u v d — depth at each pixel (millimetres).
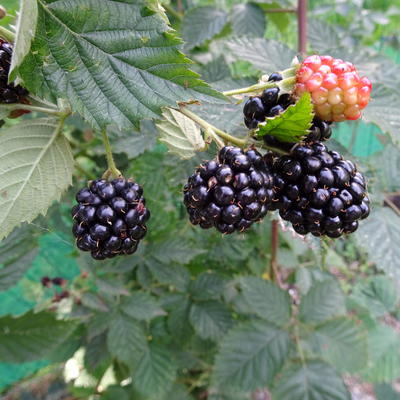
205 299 239
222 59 223
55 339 177
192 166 169
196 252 224
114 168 119
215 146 144
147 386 238
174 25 259
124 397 262
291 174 110
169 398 265
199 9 235
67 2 96
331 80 108
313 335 231
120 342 219
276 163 115
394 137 158
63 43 98
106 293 225
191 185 110
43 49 98
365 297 324
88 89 100
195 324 235
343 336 231
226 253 254
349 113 112
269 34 345
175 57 99
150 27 98
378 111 164
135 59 100
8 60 105
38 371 332
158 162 224
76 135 251
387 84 192
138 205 114
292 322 234
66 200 220
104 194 111
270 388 250
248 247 260
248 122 118
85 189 115
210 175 107
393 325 422
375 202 179
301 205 113
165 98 100
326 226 113
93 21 98
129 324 222
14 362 172
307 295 239
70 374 305
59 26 97
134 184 117
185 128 133
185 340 241
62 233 209
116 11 98
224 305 243
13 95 111
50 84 99
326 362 222
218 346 248
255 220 111
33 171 108
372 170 177
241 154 105
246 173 105
